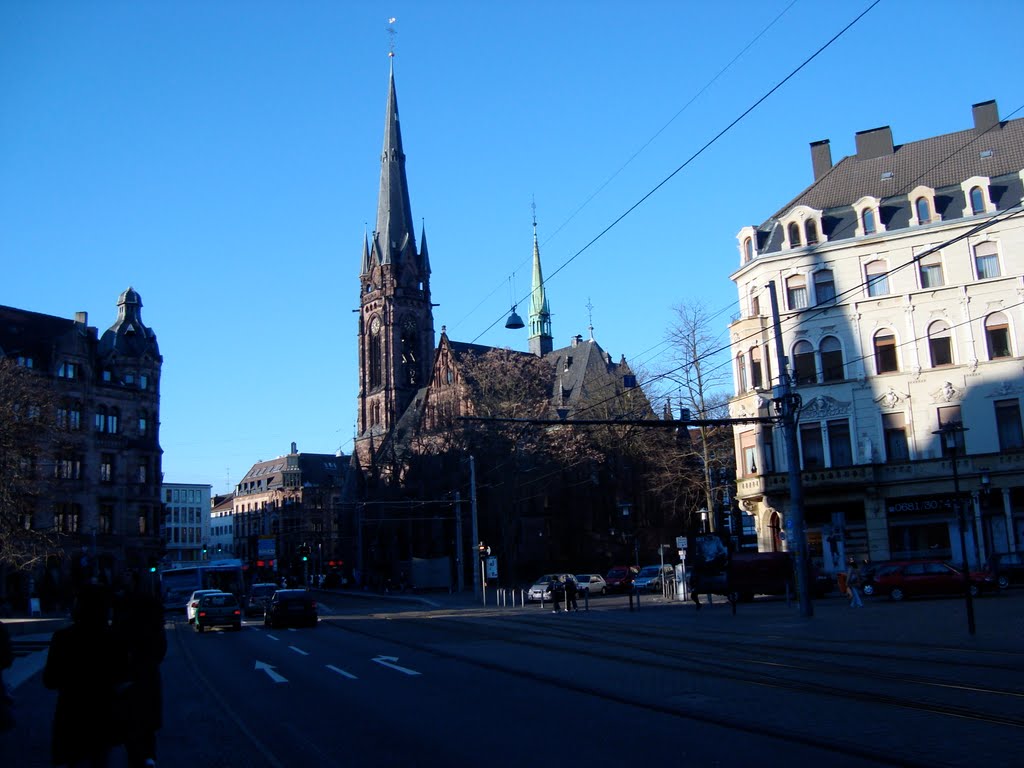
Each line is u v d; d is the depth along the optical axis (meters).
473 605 61.12
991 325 48.19
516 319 49.34
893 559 48.44
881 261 50.75
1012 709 12.55
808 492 50.31
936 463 47.97
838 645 21.84
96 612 9.03
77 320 91.62
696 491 71.69
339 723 14.14
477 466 80.19
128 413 88.81
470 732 12.84
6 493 54.34
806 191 56.03
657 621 33.88
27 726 15.77
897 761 9.98
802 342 51.84
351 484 125.38
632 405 80.50
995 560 42.56
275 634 36.97
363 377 136.62
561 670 19.47
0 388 54.41
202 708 16.67
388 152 138.88
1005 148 50.81
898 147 55.41
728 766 10.12
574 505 91.38
